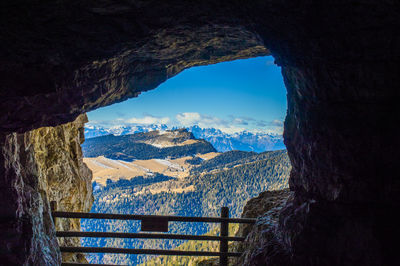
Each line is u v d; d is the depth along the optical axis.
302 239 3.83
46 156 7.59
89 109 5.05
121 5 3.04
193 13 3.54
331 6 3.00
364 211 3.48
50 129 7.80
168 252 5.49
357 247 3.45
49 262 4.75
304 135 3.99
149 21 3.49
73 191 8.73
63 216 5.51
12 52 3.35
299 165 4.23
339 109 3.52
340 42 3.21
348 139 3.47
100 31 3.40
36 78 3.74
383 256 3.31
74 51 3.60
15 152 4.52
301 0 3.05
